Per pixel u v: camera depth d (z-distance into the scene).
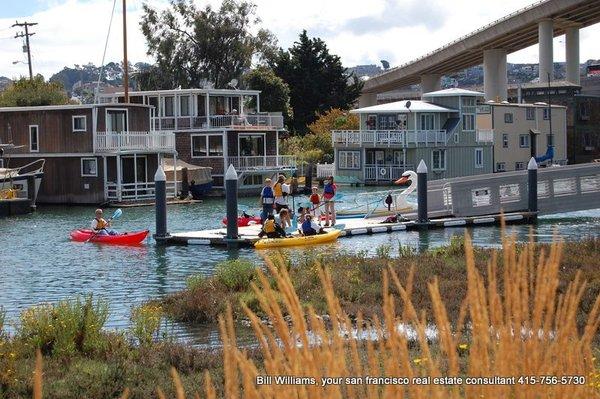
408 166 86.75
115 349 16.56
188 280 25.66
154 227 49.06
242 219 45.56
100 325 17.47
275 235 38.56
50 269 32.78
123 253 37.31
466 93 89.75
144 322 18.41
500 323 3.77
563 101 108.12
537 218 47.44
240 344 17.30
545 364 3.71
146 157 68.69
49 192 67.69
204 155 79.56
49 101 104.12
